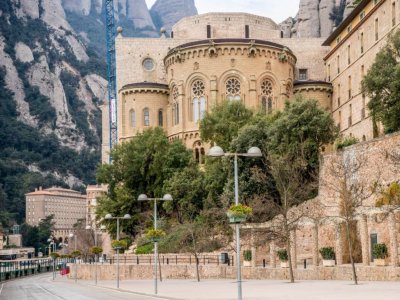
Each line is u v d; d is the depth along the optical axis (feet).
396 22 245.65
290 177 188.65
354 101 300.81
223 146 260.83
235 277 200.85
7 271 397.19
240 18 372.38
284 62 323.98
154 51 372.58
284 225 165.58
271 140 224.33
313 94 336.49
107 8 609.83
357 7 291.17
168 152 296.30
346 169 172.65
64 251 638.12
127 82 370.12
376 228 162.71
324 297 103.19
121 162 309.83
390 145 173.58
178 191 269.44
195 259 219.20
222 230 234.17
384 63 201.67
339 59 330.54
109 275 273.54
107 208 298.35
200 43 317.63
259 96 315.78
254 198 210.79
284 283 152.35
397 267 136.67
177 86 325.62
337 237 167.84
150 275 245.04
